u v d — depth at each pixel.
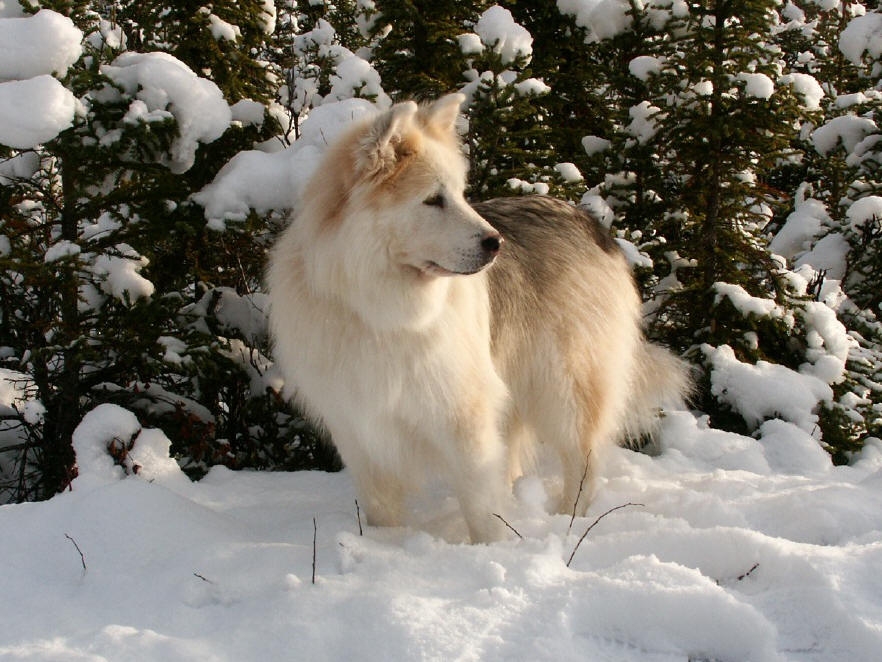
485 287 3.73
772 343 6.35
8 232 4.48
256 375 5.38
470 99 6.06
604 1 7.30
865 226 8.05
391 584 2.79
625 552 3.09
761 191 6.52
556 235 4.20
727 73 6.11
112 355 4.90
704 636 2.48
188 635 2.59
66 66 4.14
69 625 2.69
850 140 9.13
